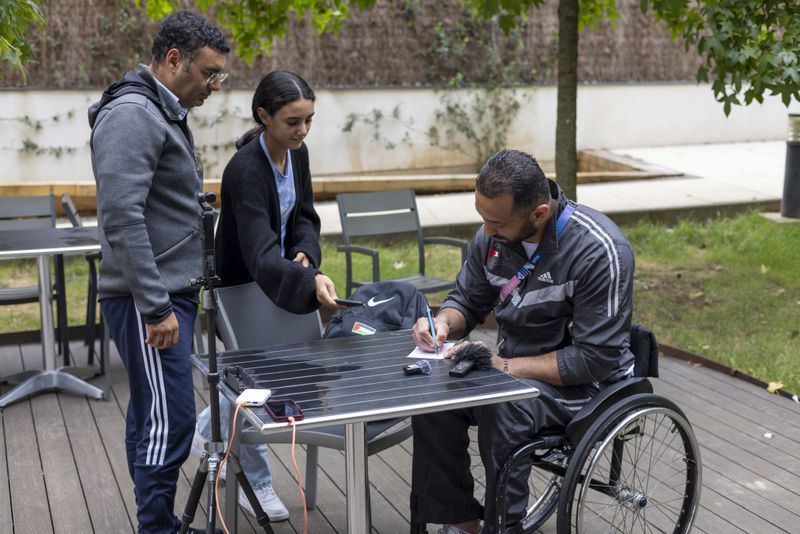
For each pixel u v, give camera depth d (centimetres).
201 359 285
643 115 1272
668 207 856
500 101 1192
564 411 281
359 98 1138
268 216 322
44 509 344
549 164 1227
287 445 409
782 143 1308
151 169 277
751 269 689
